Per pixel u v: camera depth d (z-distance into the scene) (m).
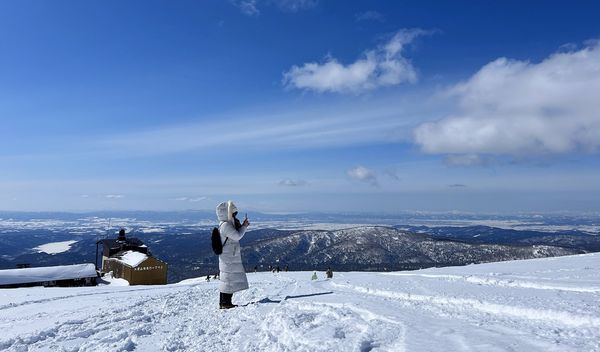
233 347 4.93
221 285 8.45
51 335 6.73
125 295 15.38
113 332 6.53
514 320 4.65
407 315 5.29
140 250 73.62
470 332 4.01
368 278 13.08
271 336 5.13
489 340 3.61
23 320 9.09
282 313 6.22
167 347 5.25
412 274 13.77
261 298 9.12
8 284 54.91
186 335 5.99
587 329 3.92
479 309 5.59
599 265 12.12
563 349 3.18
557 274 9.97
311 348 4.16
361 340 3.99
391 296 7.70
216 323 6.79
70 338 6.33
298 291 10.06
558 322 4.43
